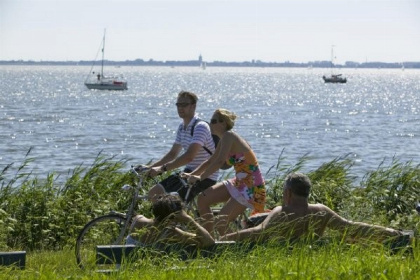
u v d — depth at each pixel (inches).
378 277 561.3
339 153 3998.5
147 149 4151.1
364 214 1134.4
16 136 4643.2
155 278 576.7
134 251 634.8
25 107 7593.5
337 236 700.0
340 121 6353.3
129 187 792.9
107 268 673.6
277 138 4776.1
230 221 781.9
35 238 1043.9
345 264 606.2
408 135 5113.2
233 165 786.2
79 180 1188.5
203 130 821.2
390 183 1240.8
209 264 621.6
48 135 4739.2
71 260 813.9
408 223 1045.8
